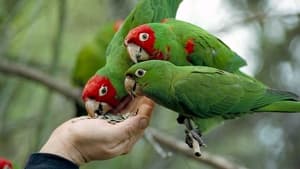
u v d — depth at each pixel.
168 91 6.33
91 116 6.81
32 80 9.95
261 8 10.70
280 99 6.59
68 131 5.84
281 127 11.86
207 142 11.85
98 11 11.50
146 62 6.31
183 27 7.09
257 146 11.85
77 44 11.50
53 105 11.00
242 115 6.74
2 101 9.84
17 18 10.43
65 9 9.59
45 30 11.09
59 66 11.33
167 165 10.52
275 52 11.37
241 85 6.60
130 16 7.21
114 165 10.09
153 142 8.37
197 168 11.34
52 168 5.66
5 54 10.30
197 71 6.52
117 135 5.82
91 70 10.30
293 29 11.20
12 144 10.73
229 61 7.18
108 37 10.24
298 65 11.35
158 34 6.82
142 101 6.54
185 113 6.59
